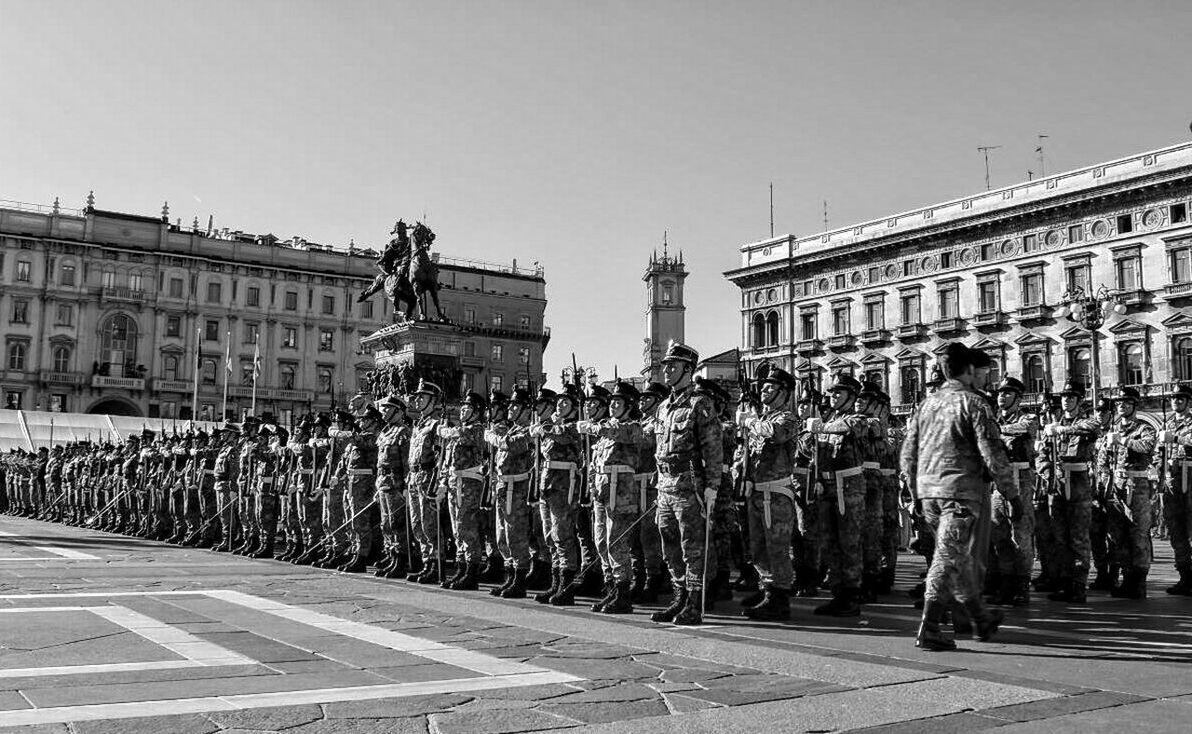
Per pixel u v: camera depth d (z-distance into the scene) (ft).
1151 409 160.35
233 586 36.19
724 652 22.24
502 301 310.24
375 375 83.05
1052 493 37.24
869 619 29.86
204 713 15.44
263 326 280.92
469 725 14.93
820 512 31.73
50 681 17.90
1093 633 25.84
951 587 22.99
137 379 262.26
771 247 231.50
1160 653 22.36
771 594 29.27
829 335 216.33
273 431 57.16
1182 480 38.22
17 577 37.65
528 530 36.27
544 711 15.93
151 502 73.05
